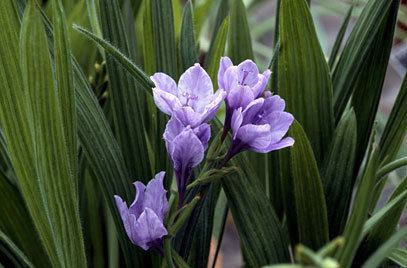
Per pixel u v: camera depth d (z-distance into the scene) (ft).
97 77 2.35
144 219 1.61
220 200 2.47
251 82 1.66
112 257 2.16
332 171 1.98
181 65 2.08
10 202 2.05
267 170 2.19
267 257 1.92
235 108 1.63
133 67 1.77
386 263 2.00
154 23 2.12
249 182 1.92
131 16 2.28
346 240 1.52
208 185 1.88
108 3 2.05
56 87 1.74
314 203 1.91
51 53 1.95
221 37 2.13
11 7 1.82
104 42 1.76
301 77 1.99
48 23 1.97
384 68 2.06
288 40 1.97
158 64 2.12
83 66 2.54
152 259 2.00
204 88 1.66
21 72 1.77
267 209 1.92
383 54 2.06
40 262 2.08
